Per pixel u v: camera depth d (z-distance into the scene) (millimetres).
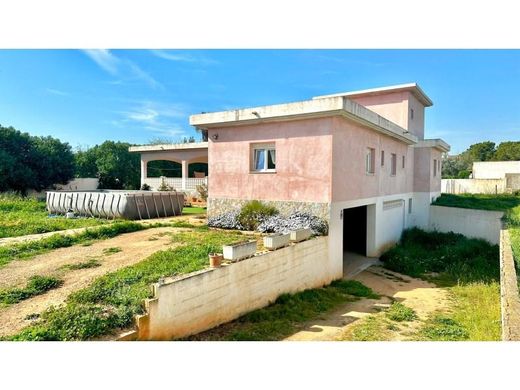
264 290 6848
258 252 6977
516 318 4211
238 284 6152
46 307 4699
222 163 11391
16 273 6078
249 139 10750
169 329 4781
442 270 11312
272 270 7066
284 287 7488
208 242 8461
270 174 10320
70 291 5277
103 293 4984
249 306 6441
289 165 9945
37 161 24484
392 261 11805
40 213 14320
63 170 26594
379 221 12680
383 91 15805
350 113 9211
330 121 9195
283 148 10055
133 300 4664
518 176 26109
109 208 13133
